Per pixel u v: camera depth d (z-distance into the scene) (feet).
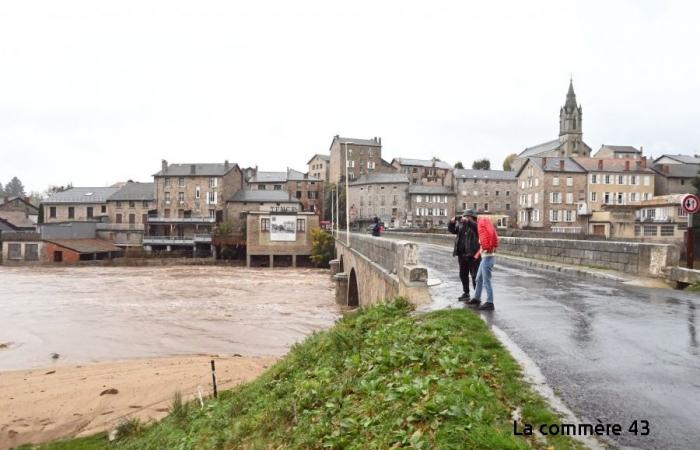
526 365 20.94
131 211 282.77
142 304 125.90
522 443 13.75
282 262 238.68
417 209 319.47
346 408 20.59
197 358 75.20
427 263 72.74
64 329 97.71
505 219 266.98
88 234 269.44
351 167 366.43
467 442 14.06
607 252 55.57
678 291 42.14
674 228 159.53
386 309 35.24
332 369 27.12
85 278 182.70
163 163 293.02
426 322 29.01
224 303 127.24
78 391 59.88
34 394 59.16
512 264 68.95
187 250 268.21
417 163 381.81
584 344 24.35
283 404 25.44
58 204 291.17
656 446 13.79
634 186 252.42
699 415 15.83
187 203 280.72
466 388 17.52
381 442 16.08
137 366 70.85
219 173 280.51
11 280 175.73
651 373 19.97
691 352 22.99
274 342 86.89
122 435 43.57
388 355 23.90
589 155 371.76
